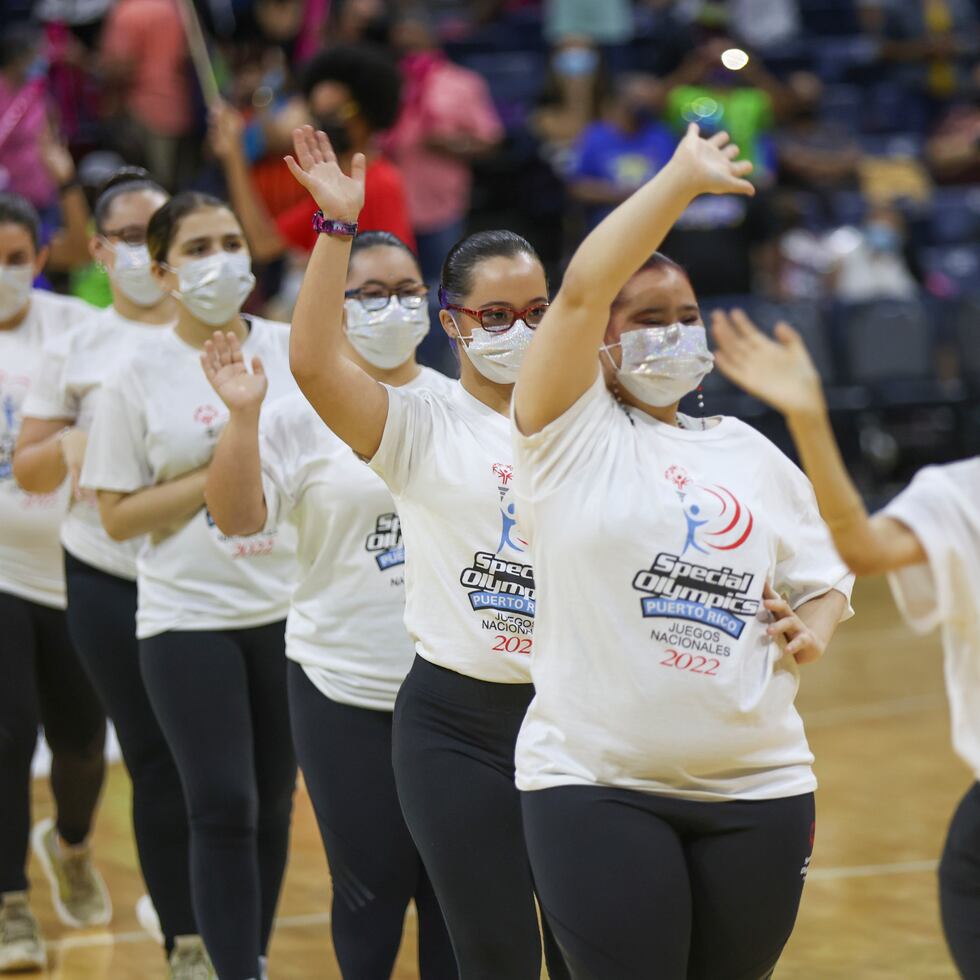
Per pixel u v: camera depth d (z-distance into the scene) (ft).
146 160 55.06
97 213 26.35
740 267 59.88
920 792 34.91
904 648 50.49
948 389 62.44
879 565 15.11
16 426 27.99
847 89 76.84
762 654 15.83
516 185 61.31
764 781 15.75
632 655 15.33
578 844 15.30
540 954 18.20
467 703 18.10
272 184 39.11
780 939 15.98
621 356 15.96
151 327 26.40
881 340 62.18
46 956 26.89
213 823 22.26
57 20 56.75
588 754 15.43
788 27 78.23
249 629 23.26
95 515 25.22
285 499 20.93
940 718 41.42
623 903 15.14
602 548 15.34
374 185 32.89
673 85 62.85
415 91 56.95
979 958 16.26
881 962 25.58
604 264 14.76
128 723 24.84
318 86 33.27
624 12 70.64
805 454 14.71
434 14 75.36
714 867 15.64
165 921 24.39
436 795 18.01
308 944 26.86
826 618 16.80
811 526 16.81
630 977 15.17
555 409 15.47
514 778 18.11
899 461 63.21
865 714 42.06
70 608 25.38
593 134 60.49
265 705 23.43
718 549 15.55
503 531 18.07
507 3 75.36
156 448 23.13
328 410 17.67
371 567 20.56
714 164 14.51
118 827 34.17
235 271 23.17
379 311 21.11
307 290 17.44
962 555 15.17
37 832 29.60
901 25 78.18
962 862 16.40
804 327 60.39
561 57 63.21
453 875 17.93
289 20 55.01
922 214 71.36
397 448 18.06
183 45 55.62
